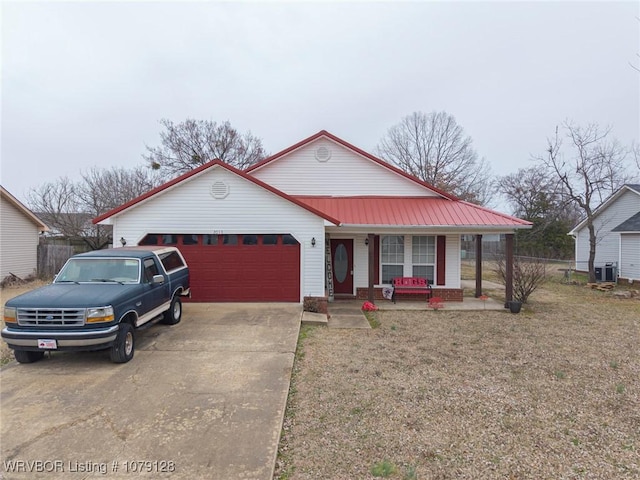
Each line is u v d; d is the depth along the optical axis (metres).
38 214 26.12
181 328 8.14
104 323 5.64
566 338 8.20
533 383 5.62
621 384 5.62
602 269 18.86
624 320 10.11
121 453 3.63
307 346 7.33
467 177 36.47
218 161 10.09
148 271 7.17
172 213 10.29
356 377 5.75
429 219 11.35
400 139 36.81
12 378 5.46
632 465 3.59
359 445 3.88
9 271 17.23
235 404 4.69
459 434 4.13
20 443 3.80
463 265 28.64
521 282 12.53
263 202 10.38
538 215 31.36
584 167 18.83
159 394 4.96
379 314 10.59
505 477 3.39
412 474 3.36
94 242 25.50
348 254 12.95
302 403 4.84
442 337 8.17
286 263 10.48
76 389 5.10
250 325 8.42
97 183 27.34
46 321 5.55
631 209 19.50
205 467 3.43
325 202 12.95
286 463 3.56
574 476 3.41
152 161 31.42
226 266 10.47
